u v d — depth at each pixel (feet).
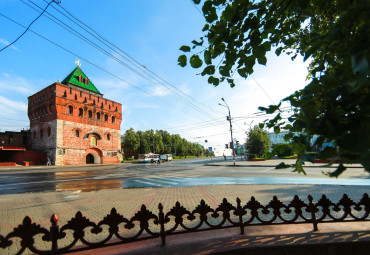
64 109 107.14
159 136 234.99
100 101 129.18
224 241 7.32
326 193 22.84
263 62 6.05
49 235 6.57
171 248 7.00
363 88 3.35
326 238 7.14
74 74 122.93
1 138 116.98
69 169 81.25
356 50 3.24
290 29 7.24
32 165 100.53
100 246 7.08
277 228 8.39
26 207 19.94
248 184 31.42
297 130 4.68
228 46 6.26
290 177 41.19
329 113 3.83
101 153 126.00
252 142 117.80
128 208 18.62
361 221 8.66
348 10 3.14
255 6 5.58
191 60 6.74
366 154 3.15
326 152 4.08
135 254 6.68
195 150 380.78
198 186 30.66
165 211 17.17
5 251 10.60
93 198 23.72
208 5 6.08
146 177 48.78
